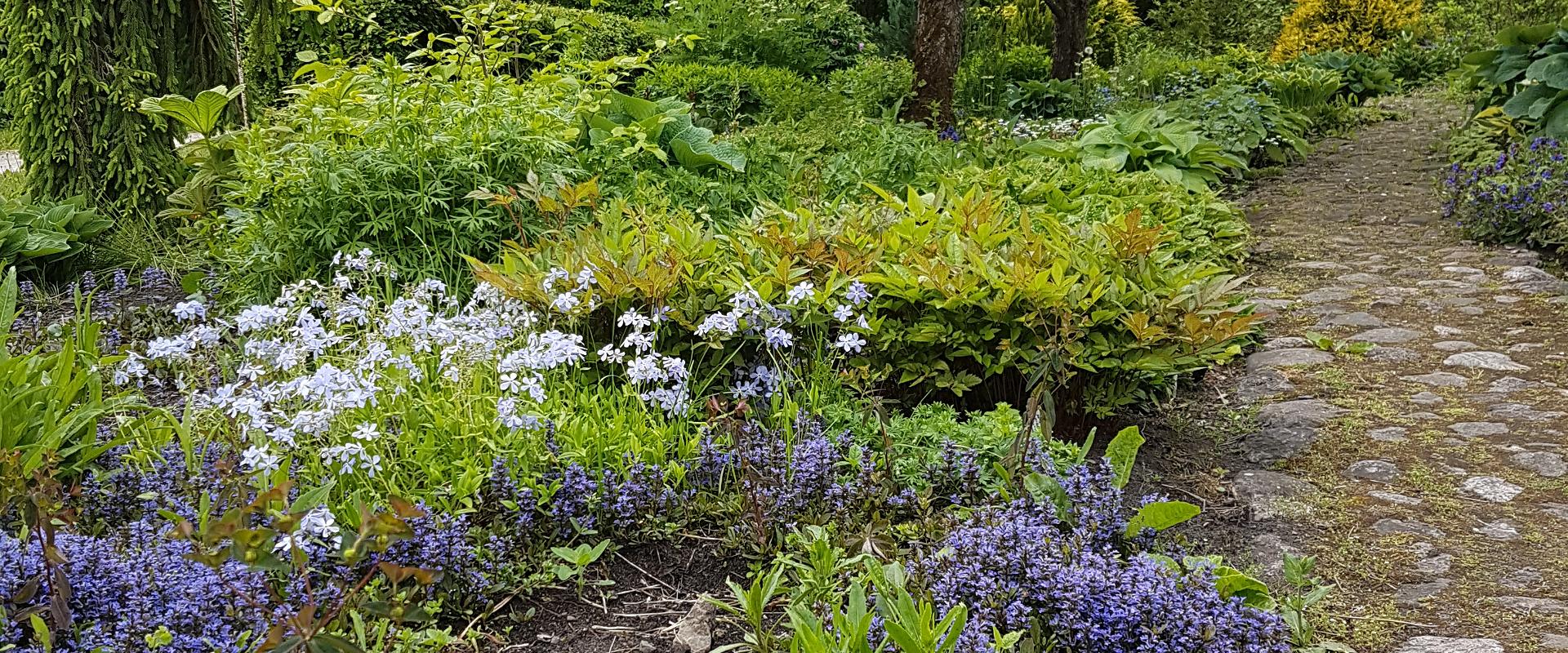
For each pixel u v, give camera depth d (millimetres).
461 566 2732
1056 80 12766
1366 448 3816
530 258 4367
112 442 3109
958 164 7582
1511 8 14953
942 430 3438
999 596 2549
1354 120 11539
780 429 3547
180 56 7301
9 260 6066
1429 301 5500
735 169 6422
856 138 7457
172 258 6613
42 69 6758
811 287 3602
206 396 3240
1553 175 6469
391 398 3312
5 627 2236
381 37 12180
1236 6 21219
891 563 2793
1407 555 3027
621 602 2850
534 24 9891
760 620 2473
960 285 3816
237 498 2777
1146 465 3762
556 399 3441
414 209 4918
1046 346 3338
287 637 1897
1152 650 2406
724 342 3887
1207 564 2621
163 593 2457
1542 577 2863
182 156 7328
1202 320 3822
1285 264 6434
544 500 3018
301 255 4953
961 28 9938
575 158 5707
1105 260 4184
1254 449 3912
